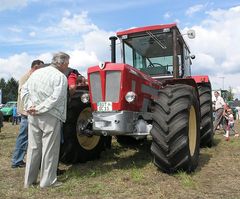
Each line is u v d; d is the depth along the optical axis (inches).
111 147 303.0
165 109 202.7
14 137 445.1
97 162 247.0
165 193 172.9
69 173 212.2
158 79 275.3
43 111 184.4
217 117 477.1
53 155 188.4
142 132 219.5
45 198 170.1
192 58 338.6
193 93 218.1
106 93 212.8
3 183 198.1
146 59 279.6
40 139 191.5
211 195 171.8
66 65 197.9
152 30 272.4
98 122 213.3
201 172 217.3
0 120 487.8
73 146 231.8
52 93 187.6
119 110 210.5
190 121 223.0
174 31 266.7
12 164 237.0
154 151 202.7
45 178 186.7
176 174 203.9
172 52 273.1
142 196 169.6
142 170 216.8
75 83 228.4
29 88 192.4
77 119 232.5
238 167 231.6
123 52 284.8
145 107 236.1
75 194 174.1
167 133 198.7
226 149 306.7
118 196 170.2
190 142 221.3
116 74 210.8
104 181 195.5
